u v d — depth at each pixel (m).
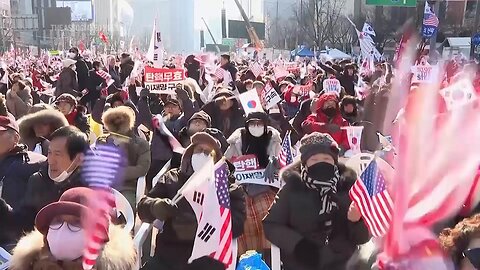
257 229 5.20
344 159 4.57
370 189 3.18
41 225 2.74
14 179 4.44
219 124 8.70
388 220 2.99
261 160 5.96
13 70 24.80
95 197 2.90
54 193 4.07
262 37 56.31
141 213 4.24
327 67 19.94
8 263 3.44
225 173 3.81
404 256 2.61
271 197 5.36
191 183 3.78
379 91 7.43
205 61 20.30
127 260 2.90
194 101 10.29
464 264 2.64
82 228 2.71
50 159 4.09
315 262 3.95
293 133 8.83
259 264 3.87
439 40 48.00
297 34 61.53
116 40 87.00
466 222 2.70
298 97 13.00
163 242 4.18
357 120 8.15
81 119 7.69
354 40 52.69
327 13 56.94
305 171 4.01
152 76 12.07
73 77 14.23
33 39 88.44
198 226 3.70
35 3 97.19
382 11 43.09
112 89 13.77
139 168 5.63
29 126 5.32
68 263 2.74
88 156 4.16
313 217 3.97
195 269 4.04
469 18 48.97
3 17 71.12
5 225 3.98
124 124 5.76
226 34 60.72
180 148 6.14
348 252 3.91
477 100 2.21
